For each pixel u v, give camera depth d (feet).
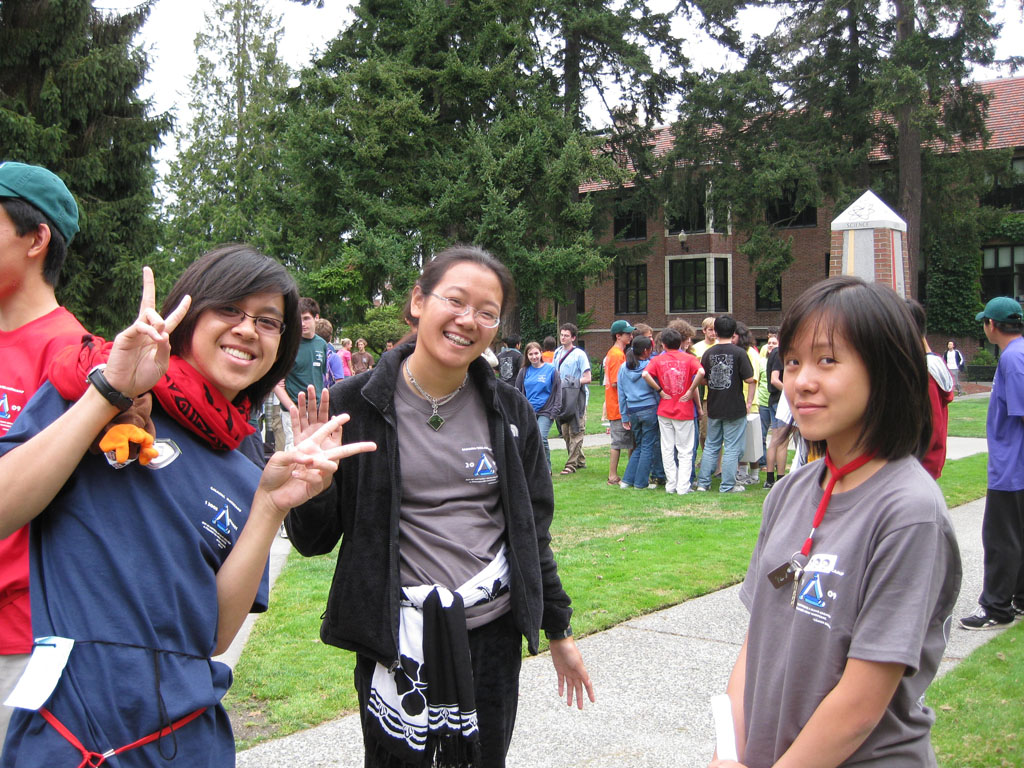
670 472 33.01
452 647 7.46
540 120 95.76
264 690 13.61
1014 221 116.78
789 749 5.44
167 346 5.56
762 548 6.47
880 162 110.73
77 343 6.93
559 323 119.24
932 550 5.29
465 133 99.19
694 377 32.60
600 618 17.26
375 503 7.70
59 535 5.65
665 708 13.26
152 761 5.56
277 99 108.17
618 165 114.93
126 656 5.54
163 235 75.92
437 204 94.12
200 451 6.29
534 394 37.17
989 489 17.25
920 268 119.75
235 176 143.23
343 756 11.52
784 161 97.40
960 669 14.55
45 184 7.30
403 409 8.09
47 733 5.39
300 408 7.14
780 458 33.50
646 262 136.26
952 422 60.75
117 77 71.51
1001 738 11.87
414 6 97.04
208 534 6.16
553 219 98.48
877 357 5.57
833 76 101.04
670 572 20.74
